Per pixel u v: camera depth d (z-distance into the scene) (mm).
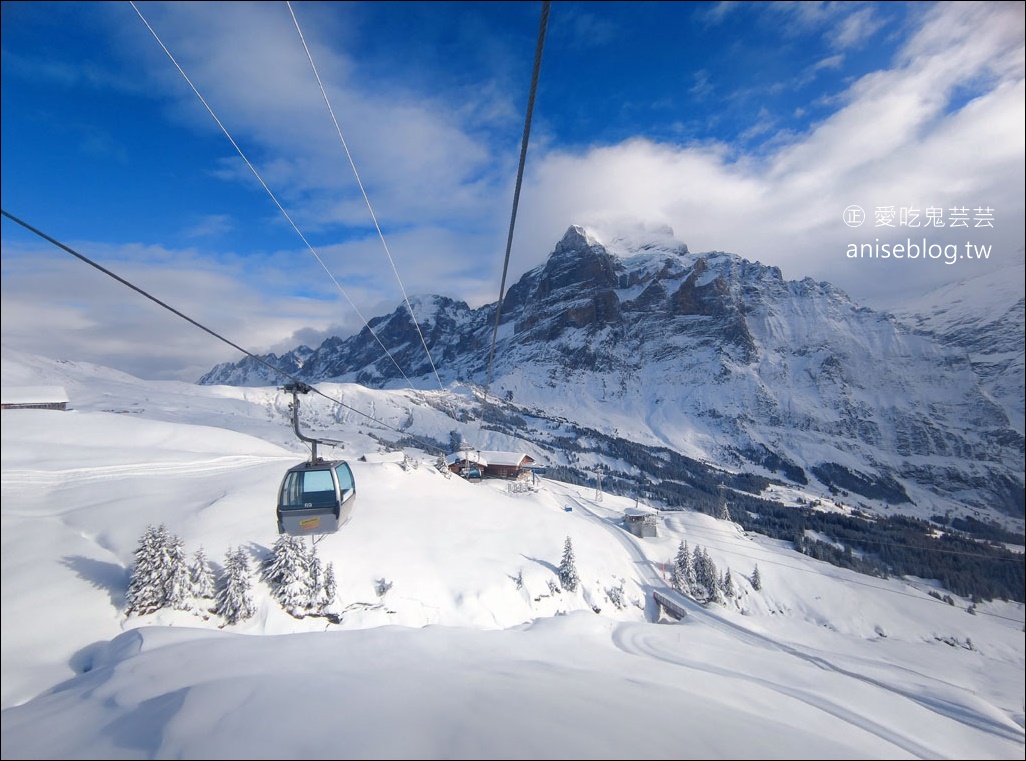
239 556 47312
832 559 114438
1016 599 113812
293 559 49688
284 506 15414
